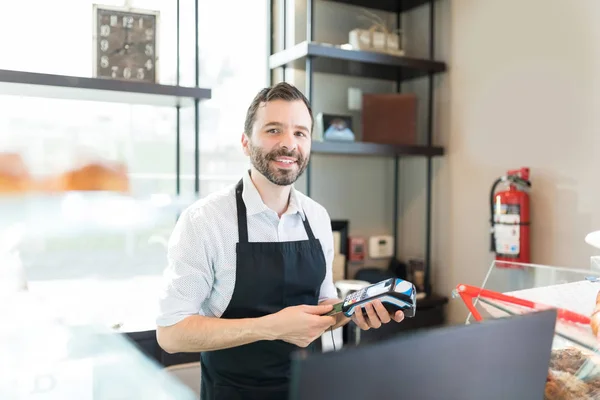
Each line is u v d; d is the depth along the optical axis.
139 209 2.23
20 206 1.87
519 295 1.09
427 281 3.05
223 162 2.83
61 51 2.41
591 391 0.92
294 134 1.50
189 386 2.18
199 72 2.77
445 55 3.01
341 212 3.17
